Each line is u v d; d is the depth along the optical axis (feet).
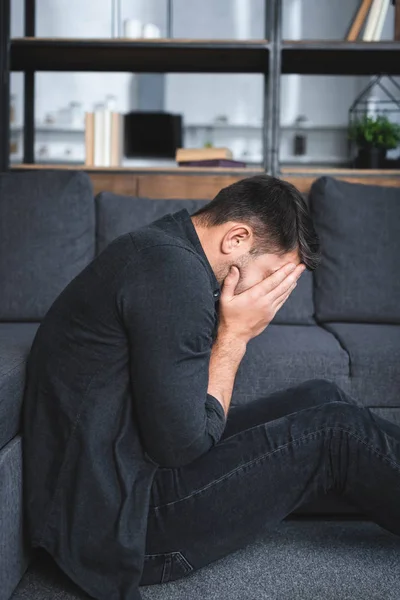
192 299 3.74
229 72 10.73
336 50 9.72
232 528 4.31
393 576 4.89
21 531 4.36
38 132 24.70
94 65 10.57
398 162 10.68
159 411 3.74
